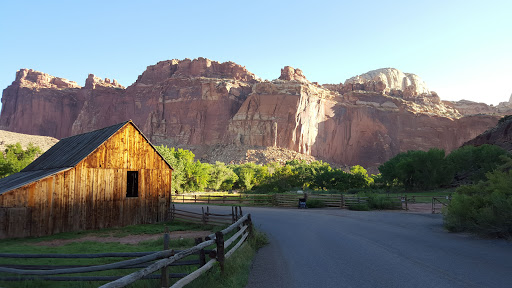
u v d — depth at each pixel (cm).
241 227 1052
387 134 18475
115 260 927
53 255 573
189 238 1316
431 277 661
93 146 1875
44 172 1845
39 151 4297
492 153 5547
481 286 595
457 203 1324
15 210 1530
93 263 887
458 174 6431
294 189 6631
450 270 712
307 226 1658
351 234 1327
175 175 5775
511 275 663
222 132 18675
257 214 2428
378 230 1428
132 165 2005
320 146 17912
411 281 636
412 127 18762
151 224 2028
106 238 1501
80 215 1750
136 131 2036
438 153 5784
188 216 2075
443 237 1187
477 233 1188
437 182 5775
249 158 15488
